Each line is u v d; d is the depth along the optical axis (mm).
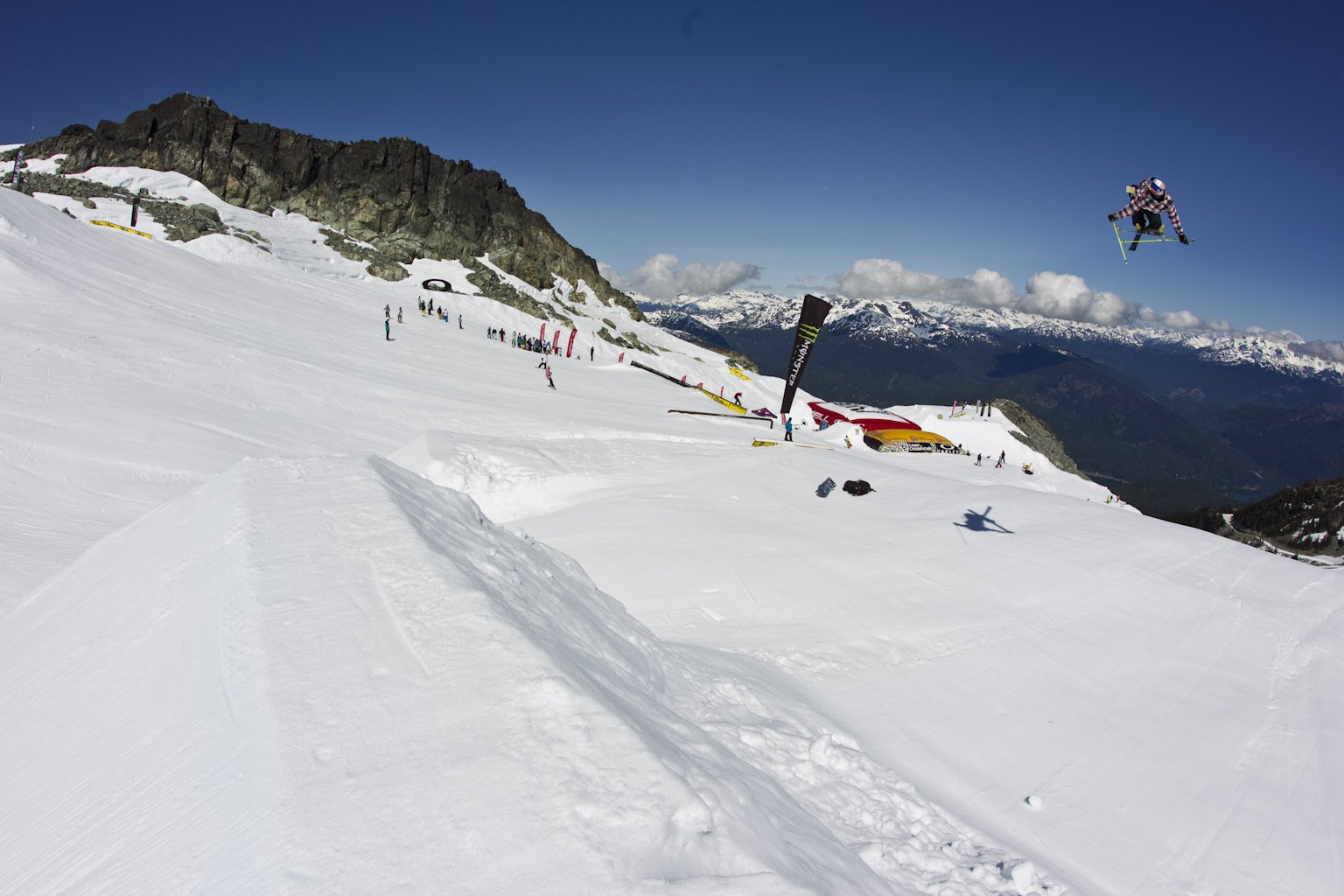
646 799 3449
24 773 4125
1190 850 6789
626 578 12359
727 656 9039
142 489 13359
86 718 4422
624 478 18688
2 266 24500
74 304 24172
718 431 28172
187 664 4504
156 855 3188
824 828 5230
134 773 3764
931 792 6969
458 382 31516
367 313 44531
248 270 45406
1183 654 10961
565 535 14469
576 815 3307
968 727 8453
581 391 36375
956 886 5172
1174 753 8391
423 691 4031
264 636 4488
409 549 5645
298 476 7324
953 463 37656
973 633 11070
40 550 10195
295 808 3225
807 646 10203
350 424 21531
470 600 4895
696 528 15102
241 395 20734
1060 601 12430
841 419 49875
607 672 5367
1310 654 11148
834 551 14203
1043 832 6719
